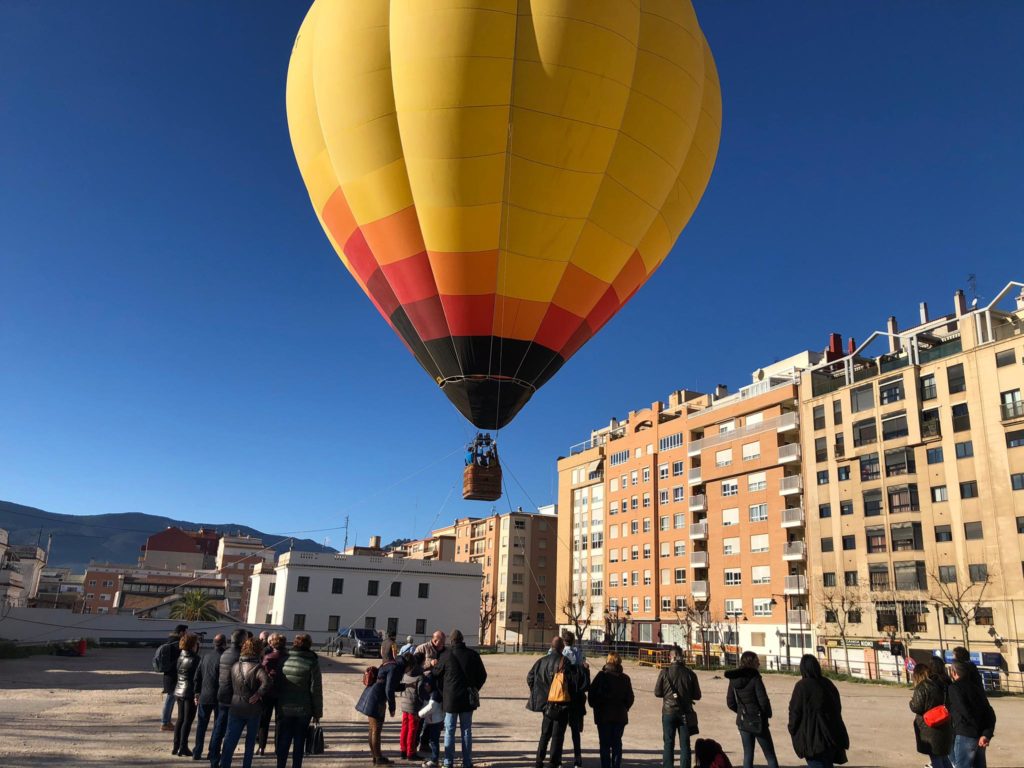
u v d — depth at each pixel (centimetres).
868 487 5191
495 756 1153
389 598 6278
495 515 10050
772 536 5897
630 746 1317
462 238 1738
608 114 1692
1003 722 2078
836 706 870
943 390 4838
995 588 4338
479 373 1825
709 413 6738
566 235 1747
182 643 1098
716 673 4131
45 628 4888
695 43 1894
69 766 955
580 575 8269
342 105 1773
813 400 5753
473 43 1644
